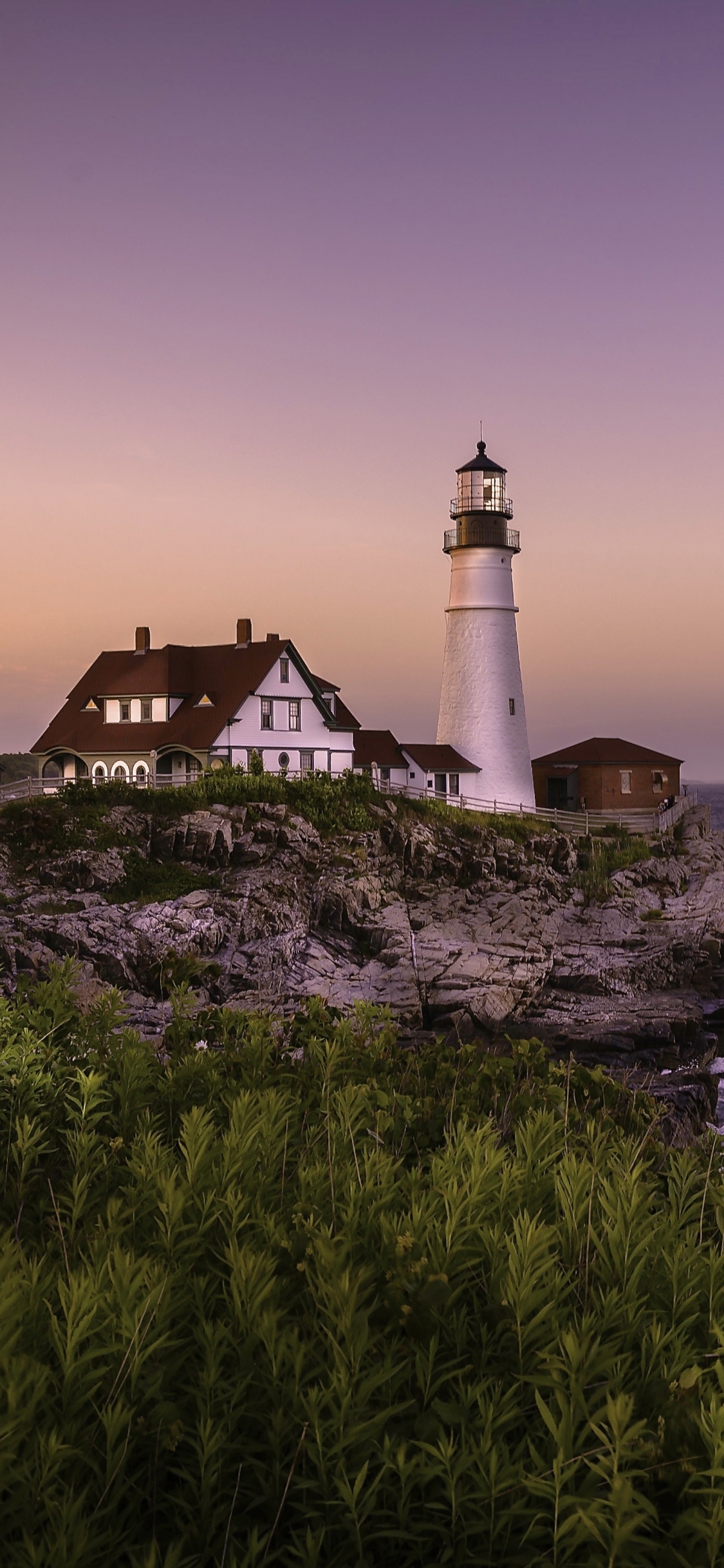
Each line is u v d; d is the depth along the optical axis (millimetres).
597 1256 3889
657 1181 5246
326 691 73375
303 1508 2811
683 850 68750
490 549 74188
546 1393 3205
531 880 58938
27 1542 2418
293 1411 2965
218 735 60656
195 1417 3100
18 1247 3729
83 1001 11023
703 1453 2820
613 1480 2570
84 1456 2732
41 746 65812
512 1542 2777
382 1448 2914
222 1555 2723
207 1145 4676
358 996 42125
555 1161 4996
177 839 48875
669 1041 41594
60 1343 2986
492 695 74500
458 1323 3420
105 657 69062
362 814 55438
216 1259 4027
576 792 80938
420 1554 2771
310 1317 3477
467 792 73938
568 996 46031
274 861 49562
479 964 45188
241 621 66125
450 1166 4633
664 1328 3414
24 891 44094
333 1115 6055
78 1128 5641
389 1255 3795
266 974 41875
